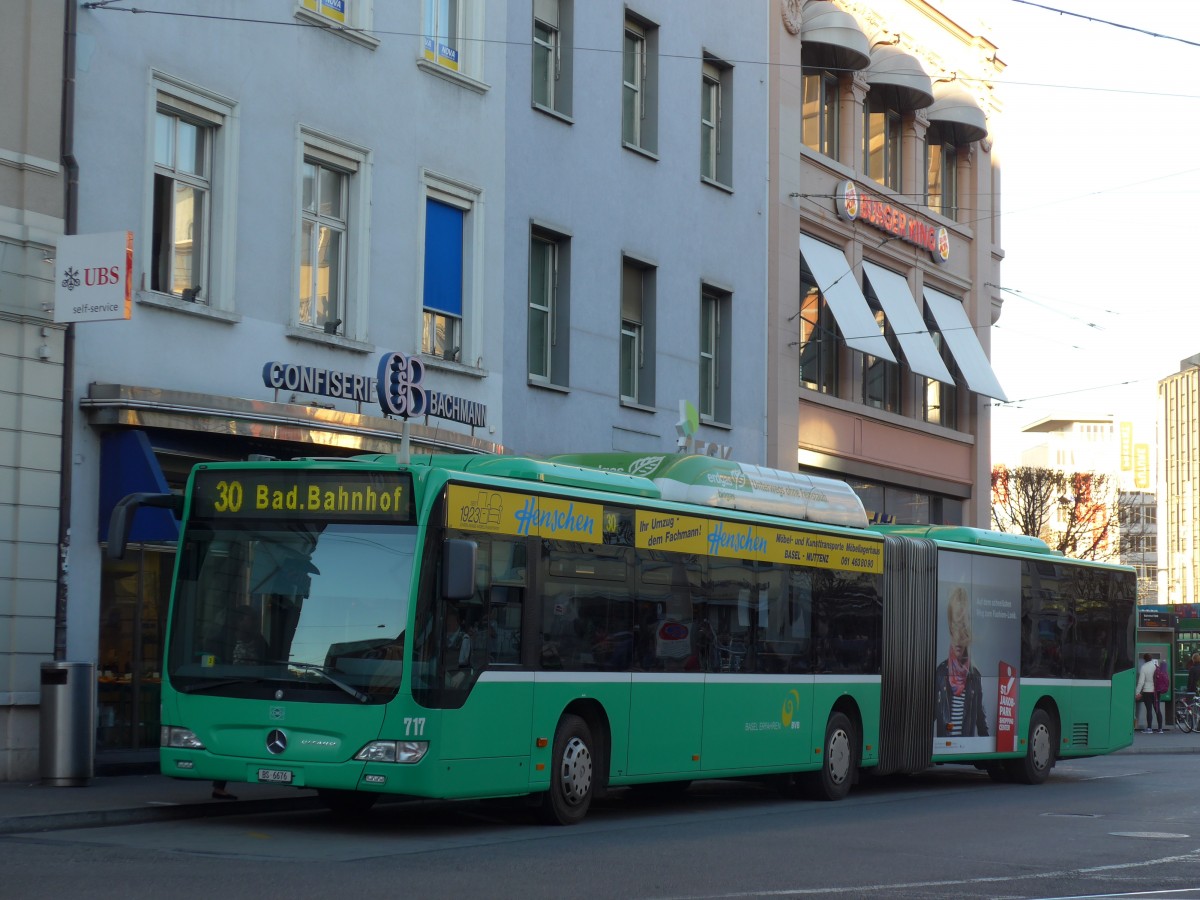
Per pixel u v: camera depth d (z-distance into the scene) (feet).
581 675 49.90
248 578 46.09
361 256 72.33
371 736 43.86
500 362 80.84
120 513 46.11
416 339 75.46
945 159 129.80
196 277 65.31
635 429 91.35
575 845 44.04
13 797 50.06
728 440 99.71
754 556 59.26
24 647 56.29
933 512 126.21
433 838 44.98
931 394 125.70
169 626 46.78
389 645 44.24
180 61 63.67
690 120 97.30
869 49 112.06
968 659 73.00
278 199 68.08
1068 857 44.29
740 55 102.58
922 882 38.09
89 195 59.72
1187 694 140.15
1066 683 80.02
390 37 74.33
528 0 83.76
